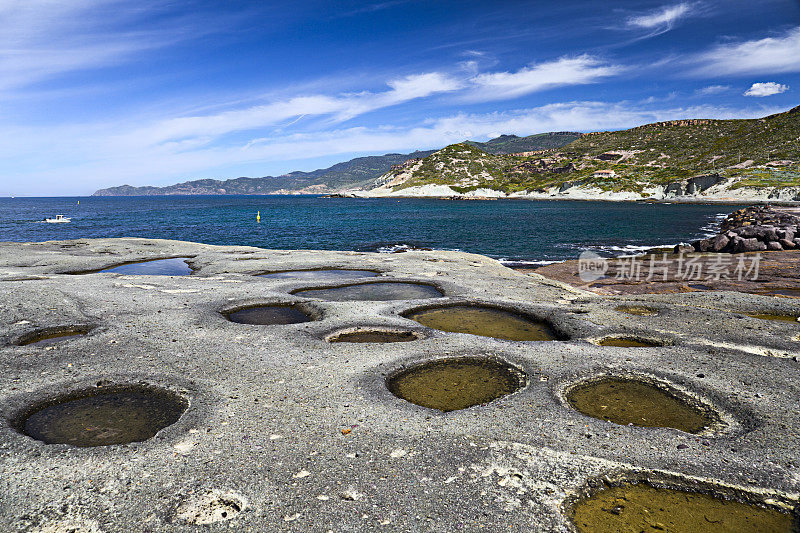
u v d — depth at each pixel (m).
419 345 9.20
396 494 4.57
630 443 5.53
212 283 15.70
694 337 9.62
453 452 5.32
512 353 8.73
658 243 39.66
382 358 8.46
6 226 61.69
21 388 7.07
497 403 6.62
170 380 7.41
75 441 5.69
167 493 4.59
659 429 5.86
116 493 4.59
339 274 18.31
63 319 10.69
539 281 17.17
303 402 6.62
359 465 5.06
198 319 11.04
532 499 4.53
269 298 13.36
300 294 14.62
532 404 6.56
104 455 5.26
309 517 4.25
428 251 25.91
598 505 4.49
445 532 4.06
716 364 8.06
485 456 5.24
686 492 4.69
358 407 6.47
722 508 4.46
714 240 28.98
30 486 4.71
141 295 13.44
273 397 6.79
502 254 34.16
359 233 51.31
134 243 28.53
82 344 9.05
